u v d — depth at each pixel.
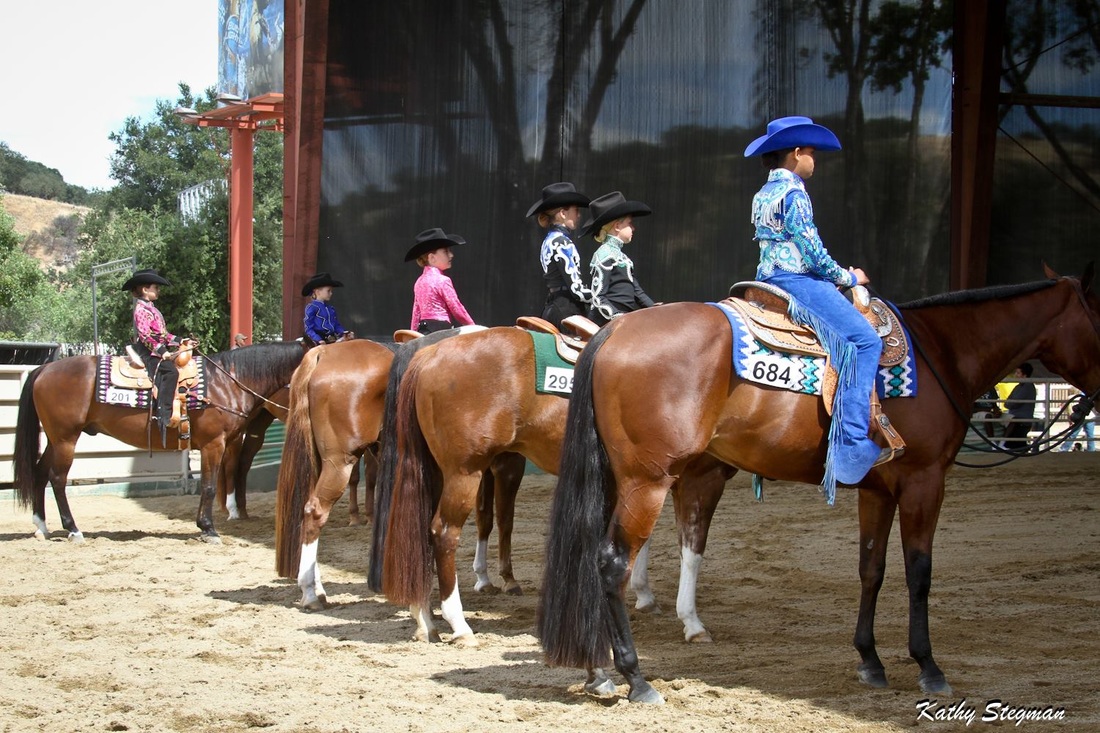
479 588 8.21
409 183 17.58
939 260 18.78
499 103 17.80
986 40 18.34
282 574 7.74
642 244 18.44
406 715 5.06
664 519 11.73
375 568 6.76
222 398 11.01
